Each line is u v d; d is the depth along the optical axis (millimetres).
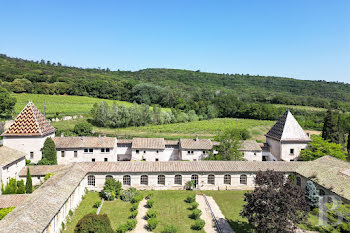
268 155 69125
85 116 124500
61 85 159500
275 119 147500
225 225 35781
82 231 26797
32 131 54719
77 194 41531
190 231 34188
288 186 28750
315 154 56438
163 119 125812
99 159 61812
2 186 41438
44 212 29578
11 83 142000
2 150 45156
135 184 48125
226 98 170750
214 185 48875
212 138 91938
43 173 47156
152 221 34406
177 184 48875
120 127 114562
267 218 27016
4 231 24359
